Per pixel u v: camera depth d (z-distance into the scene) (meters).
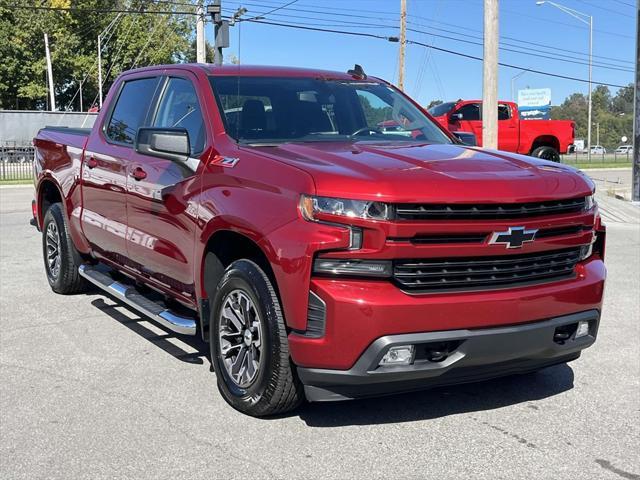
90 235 6.24
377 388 3.69
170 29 57.06
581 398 4.57
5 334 5.81
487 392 4.67
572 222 4.02
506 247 3.74
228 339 4.31
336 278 3.57
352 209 3.53
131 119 5.79
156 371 4.96
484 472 3.54
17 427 4.02
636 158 17.84
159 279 5.21
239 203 4.05
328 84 5.46
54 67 52.12
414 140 5.18
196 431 3.97
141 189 5.15
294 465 3.58
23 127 38.00
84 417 4.16
